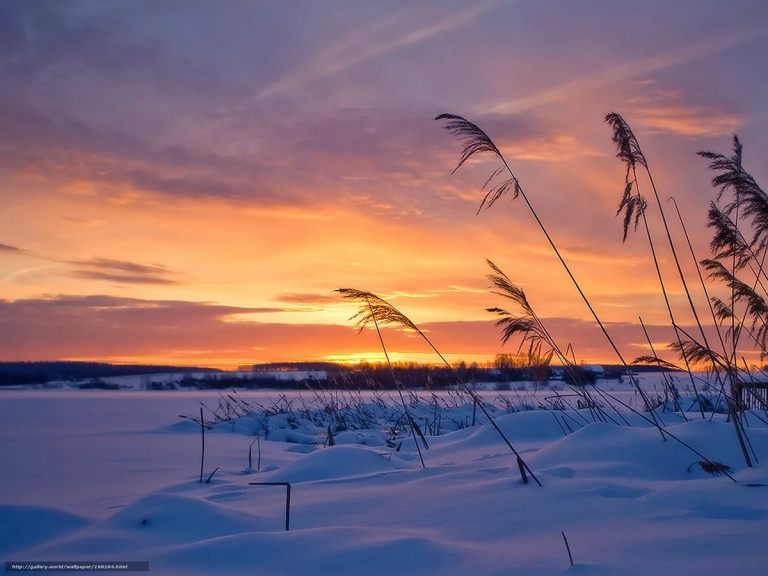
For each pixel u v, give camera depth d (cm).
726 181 724
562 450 664
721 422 677
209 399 3353
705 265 737
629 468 581
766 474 518
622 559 361
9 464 980
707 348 642
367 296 680
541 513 470
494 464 682
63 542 463
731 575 328
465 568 366
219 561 403
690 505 462
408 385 1576
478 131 695
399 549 397
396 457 837
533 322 637
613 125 714
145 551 430
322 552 404
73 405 2919
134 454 1101
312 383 1902
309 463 768
